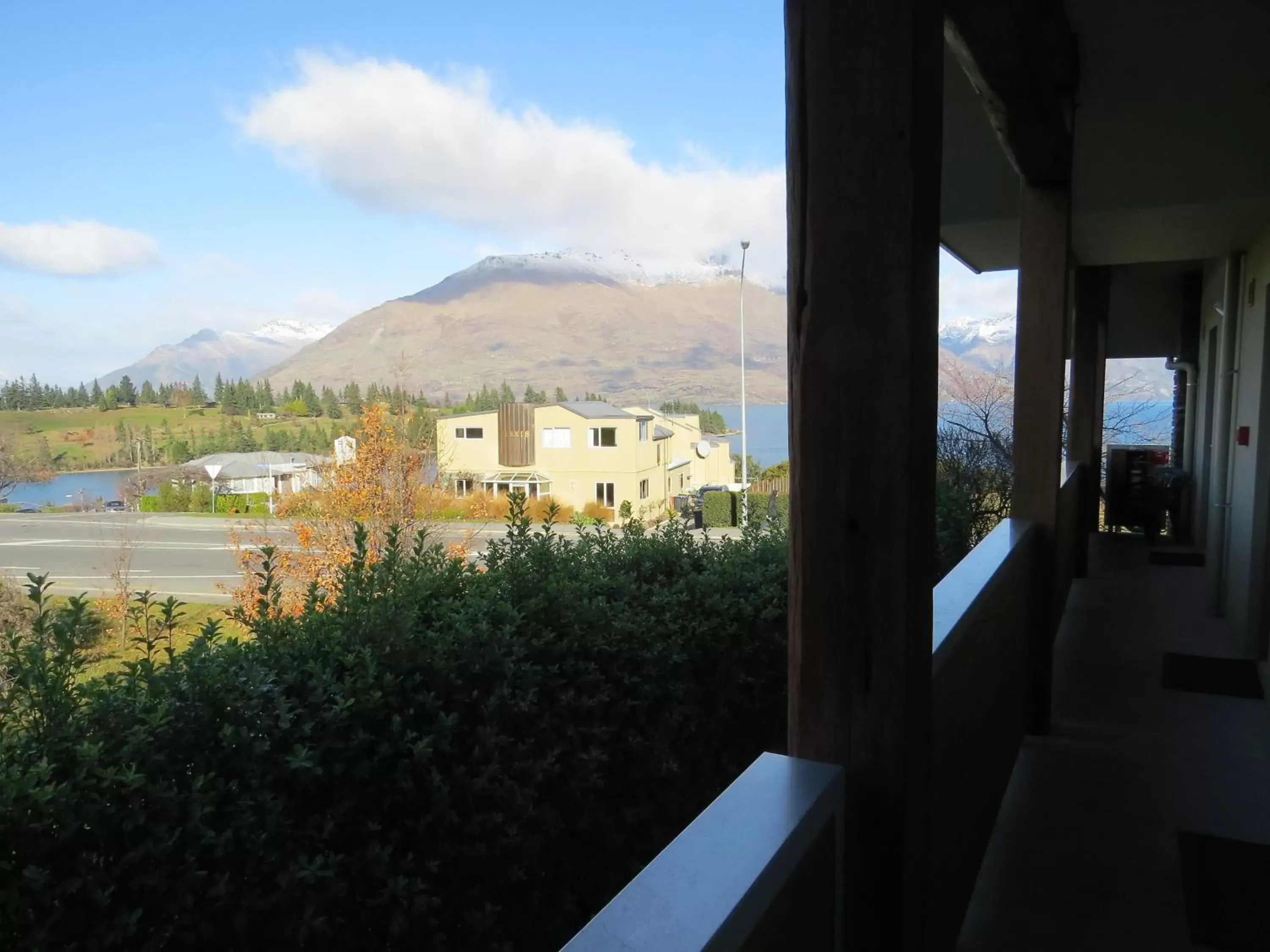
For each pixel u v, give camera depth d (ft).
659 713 8.19
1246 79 12.55
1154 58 11.92
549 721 6.93
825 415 3.81
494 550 8.82
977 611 7.11
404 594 7.32
